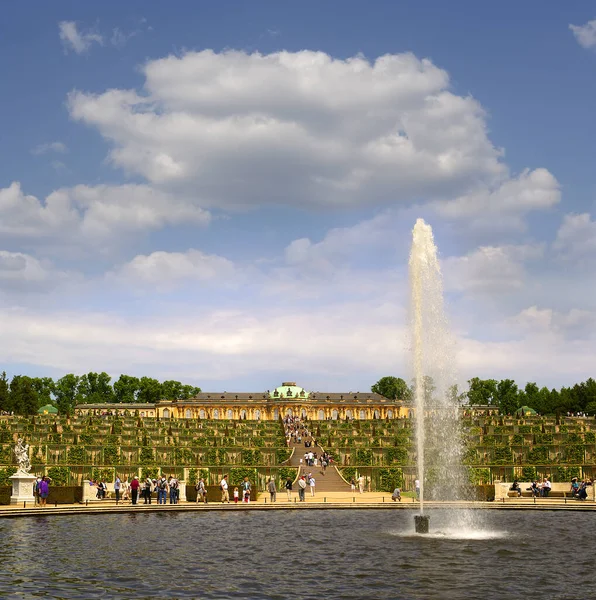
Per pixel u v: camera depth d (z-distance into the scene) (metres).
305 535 51.84
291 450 117.00
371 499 85.94
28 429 130.62
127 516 63.88
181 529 54.50
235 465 108.44
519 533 53.50
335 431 146.62
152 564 39.72
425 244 58.38
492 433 129.12
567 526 58.12
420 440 55.75
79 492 73.69
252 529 55.09
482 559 42.00
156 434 133.12
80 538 48.78
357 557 42.56
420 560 41.62
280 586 34.72
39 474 91.00
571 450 111.75
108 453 109.62
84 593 32.75
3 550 43.25
